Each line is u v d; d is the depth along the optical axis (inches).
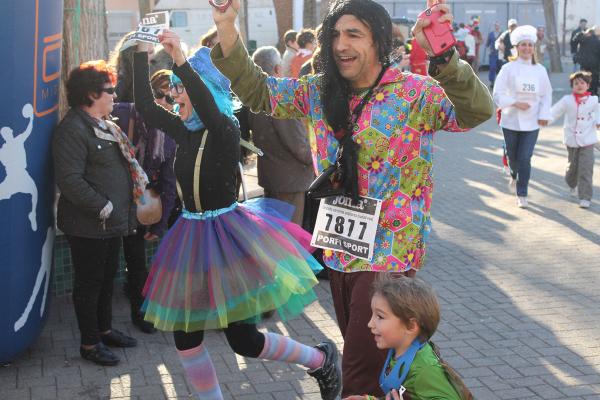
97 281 193.9
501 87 366.6
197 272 152.3
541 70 362.9
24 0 166.4
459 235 319.9
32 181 178.9
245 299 153.2
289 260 158.9
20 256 179.2
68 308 236.7
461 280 263.3
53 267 202.2
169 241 157.2
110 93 188.1
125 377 189.9
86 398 178.7
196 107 149.9
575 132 365.7
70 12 263.1
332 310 236.5
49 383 185.9
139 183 194.4
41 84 176.9
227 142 155.3
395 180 133.2
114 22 632.4
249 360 199.8
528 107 360.8
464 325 222.8
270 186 238.5
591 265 279.9
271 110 143.9
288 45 354.6
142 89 166.9
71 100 187.3
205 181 155.4
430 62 126.8
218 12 135.6
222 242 153.7
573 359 199.5
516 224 337.7
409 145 132.2
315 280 161.3
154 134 210.4
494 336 214.8
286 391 183.0
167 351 206.1
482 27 1199.6
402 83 131.9
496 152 529.0
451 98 128.6
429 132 133.7
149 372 192.9
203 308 152.9
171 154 213.3
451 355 201.9
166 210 216.2
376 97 132.4
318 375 174.1
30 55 171.3
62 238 242.8
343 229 136.2
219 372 192.7
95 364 196.4
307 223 267.9
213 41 222.2
